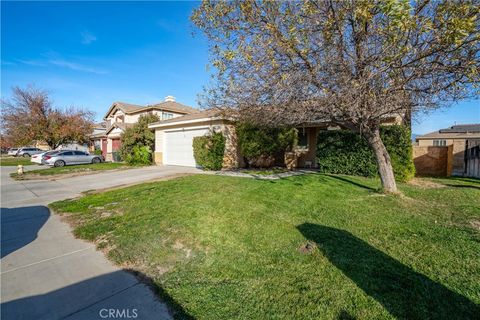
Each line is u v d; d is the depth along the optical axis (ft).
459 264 10.18
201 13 18.94
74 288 9.53
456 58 15.25
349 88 16.96
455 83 16.20
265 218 15.98
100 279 10.15
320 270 10.02
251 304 8.25
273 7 17.48
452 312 7.53
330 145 34.81
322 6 16.42
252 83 20.93
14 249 13.16
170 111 80.89
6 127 89.71
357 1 14.73
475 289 8.55
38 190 29.96
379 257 10.87
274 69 18.34
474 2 13.17
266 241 12.88
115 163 66.23
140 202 20.65
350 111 18.26
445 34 12.98
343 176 31.73
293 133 45.47
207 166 42.06
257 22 17.81
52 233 15.46
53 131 87.25
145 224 15.60
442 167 36.50
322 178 30.04
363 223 14.98
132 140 62.49
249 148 42.04
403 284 8.94
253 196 21.07
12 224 17.20
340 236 13.16
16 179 40.01
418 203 19.10
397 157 29.19
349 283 9.09
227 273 10.21
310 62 18.21
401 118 29.25
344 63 17.35
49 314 8.08
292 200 19.83
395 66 15.83
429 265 10.16
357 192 22.45
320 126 42.91
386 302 8.04
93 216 18.24
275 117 25.00
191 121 48.42
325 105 19.08
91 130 97.19
